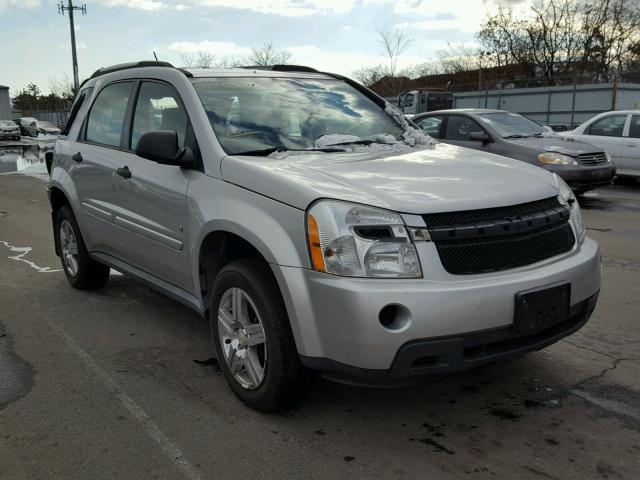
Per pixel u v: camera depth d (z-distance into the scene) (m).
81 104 5.62
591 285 3.35
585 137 13.01
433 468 2.90
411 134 4.48
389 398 3.60
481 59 43.81
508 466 2.91
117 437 3.18
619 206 10.53
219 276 3.48
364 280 2.80
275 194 3.15
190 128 3.92
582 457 2.98
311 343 2.96
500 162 3.82
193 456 3.01
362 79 38.34
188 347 4.39
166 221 3.99
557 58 41.56
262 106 4.15
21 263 6.89
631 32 39.25
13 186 14.47
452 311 2.79
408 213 2.87
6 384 3.81
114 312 5.17
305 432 3.22
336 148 3.88
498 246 3.01
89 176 4.98
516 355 3.03
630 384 3.77
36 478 2.84
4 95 53.75
